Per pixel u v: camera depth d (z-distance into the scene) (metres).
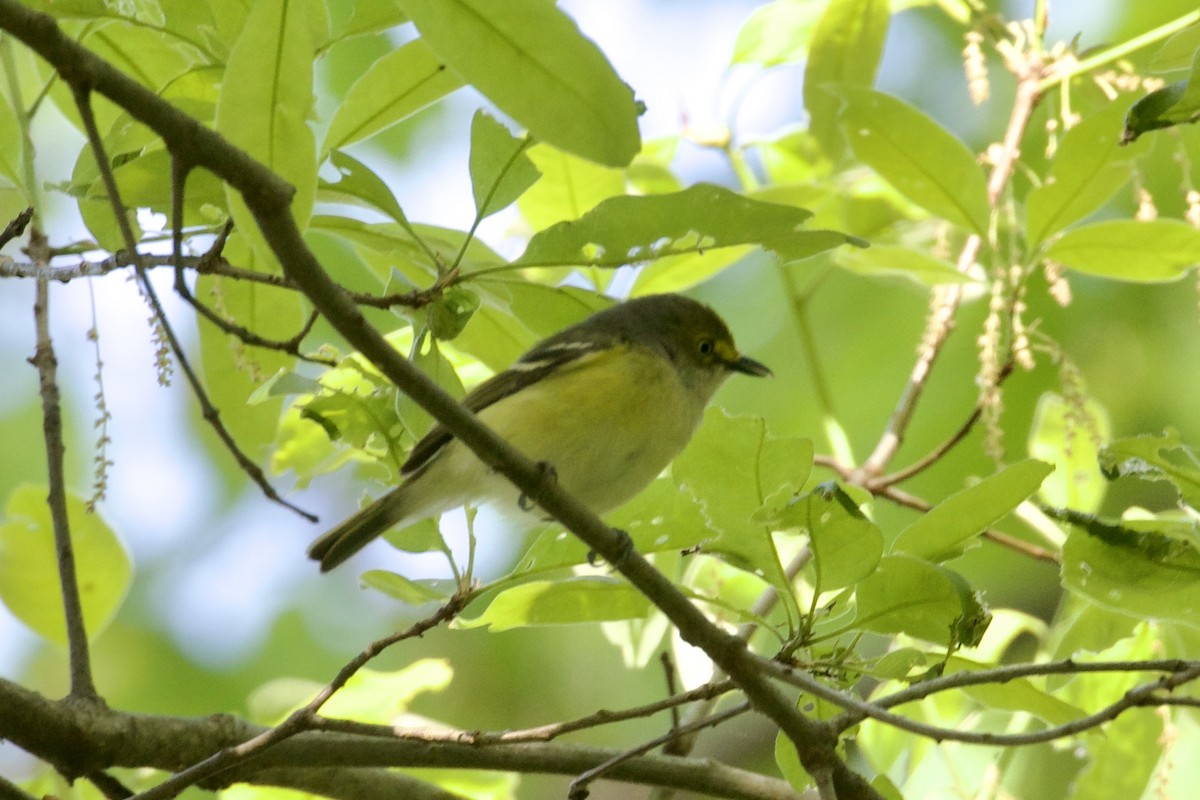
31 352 15.13
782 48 12.48
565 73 5.85
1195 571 7.32
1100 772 9.55
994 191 11.30
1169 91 6.75
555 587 7.93
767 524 7.28
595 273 11.21
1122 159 10.09
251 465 6.78
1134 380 13.94
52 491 8.13
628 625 10.55
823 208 12.73
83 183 7.55
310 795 9.39
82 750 7.63
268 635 14.83
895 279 13.77
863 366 14.66
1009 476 7.32
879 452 11.28
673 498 8.03
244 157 5.78
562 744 8.43
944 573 7.14
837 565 7.17
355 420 8.13
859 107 10.12
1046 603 14.55
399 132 14.92
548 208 11.10
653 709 7.47
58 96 9.79
